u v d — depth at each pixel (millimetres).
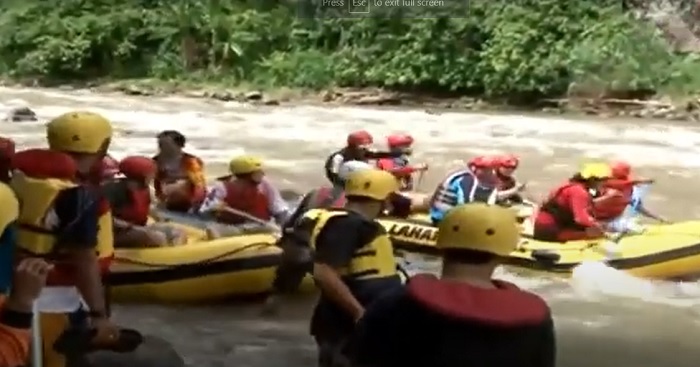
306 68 29906
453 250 2961
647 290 8391
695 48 27547
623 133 21656
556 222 8961
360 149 9375
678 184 14891
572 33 27828
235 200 8773
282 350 6684
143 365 5281
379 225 4852
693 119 25219
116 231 7797
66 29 32250
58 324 4086
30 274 3619
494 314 2768
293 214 7793
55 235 4012
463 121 23688
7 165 4535
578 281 8492
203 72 31328
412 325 2811
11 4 33656
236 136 20016
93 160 4316
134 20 32188
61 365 4137
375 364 2879
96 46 32094
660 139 20688
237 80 30766
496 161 9664
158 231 7922
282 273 7707
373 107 27562
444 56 28609
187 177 9156
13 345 3615
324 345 4730
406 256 9297
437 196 9281
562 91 27156
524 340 2756
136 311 7527
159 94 29562
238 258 7719
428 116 24828
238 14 31984
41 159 4062
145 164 7934
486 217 2947
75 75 32219
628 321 7582
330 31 30984
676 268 8633
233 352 6613
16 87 30953
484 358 2744
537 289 8344
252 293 7777
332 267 4699
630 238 8867
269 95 28797
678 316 7719
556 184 14906
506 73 27688
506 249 2949
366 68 29359
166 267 7668
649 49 27094
